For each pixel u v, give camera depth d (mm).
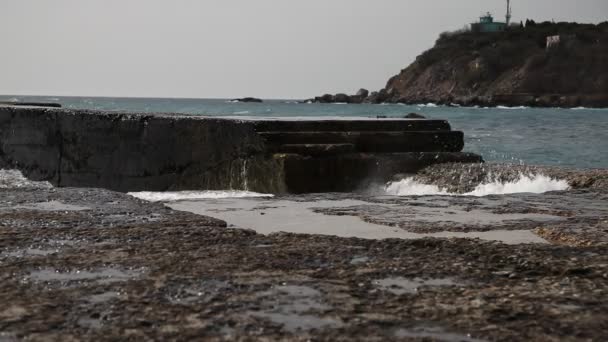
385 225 4926
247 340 2363
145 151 11305
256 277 3131
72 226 4332
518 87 147625
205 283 3021
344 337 2404
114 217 4680
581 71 145000
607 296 2891
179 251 3635
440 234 4598
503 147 25422
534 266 3387
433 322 2566
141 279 3078
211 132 10141
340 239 4000
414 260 3484
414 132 10125
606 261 3467
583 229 4602
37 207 5098
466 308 2725
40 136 13125
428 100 156875
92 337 2371
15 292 2871
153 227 4309
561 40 150000
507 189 8320
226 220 5074
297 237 4051
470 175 8820
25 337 2361
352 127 9992
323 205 5816
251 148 9383
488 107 142000
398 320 2584
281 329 2475
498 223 4965
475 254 3631
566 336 2436
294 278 3121
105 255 3527
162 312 2635
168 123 10914
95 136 12148
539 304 2779
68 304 2717
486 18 176750
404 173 9492
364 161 9328
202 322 2531
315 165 9031
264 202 5992
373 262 3438
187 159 10570
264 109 100312
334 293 2902
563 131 38312
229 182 9766
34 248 3703
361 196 6414
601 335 2443
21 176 13055
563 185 7914
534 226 4855
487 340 2395
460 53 168500
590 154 22641
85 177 12336
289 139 9367
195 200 6098
